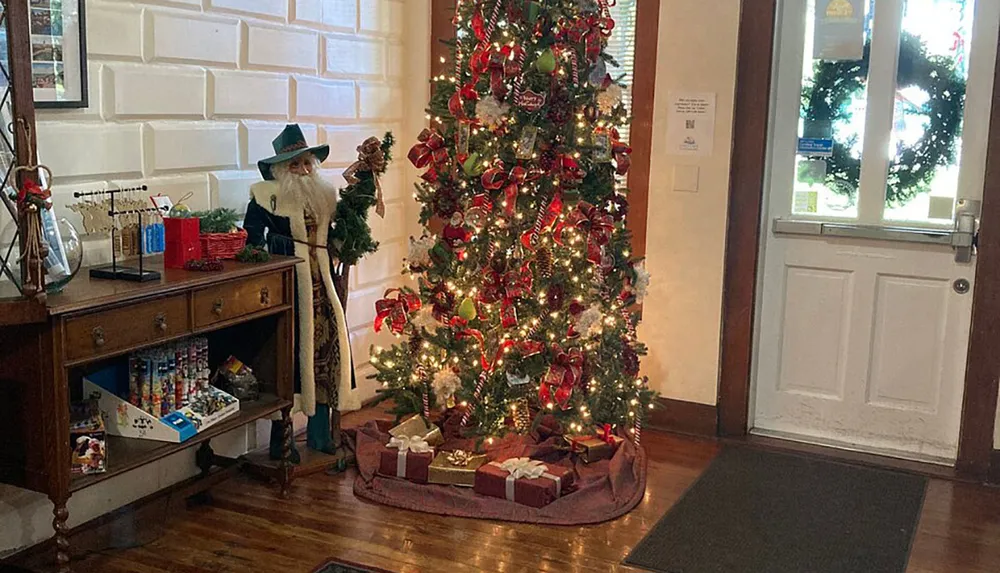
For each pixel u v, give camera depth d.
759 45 3.81
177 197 3.29
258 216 3.41
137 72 3.07
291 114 3.79
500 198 3.45
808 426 4.09
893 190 3.81
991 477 3.64
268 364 3.29
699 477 3.62
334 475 3.55
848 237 3.88
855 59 3.79
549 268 3.42
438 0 4.43
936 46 3.66
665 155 4.04
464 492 3.33
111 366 3.03
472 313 3.40
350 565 2.86
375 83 4.33
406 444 3.45
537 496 3.24
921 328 3.83
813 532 3.15
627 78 4.11
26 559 2.81
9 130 2.41
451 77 3.62
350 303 4.23
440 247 3.48
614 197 3.61
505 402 3.61
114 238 2.79
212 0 3.34
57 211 2.84
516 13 3.34
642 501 3.38
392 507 3.28
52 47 2.76
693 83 3.94
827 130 3.88
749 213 3.93
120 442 2.83
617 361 3.64
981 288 3.58
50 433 2.45
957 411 3.80
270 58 3.64
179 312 2.73
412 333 3.66
